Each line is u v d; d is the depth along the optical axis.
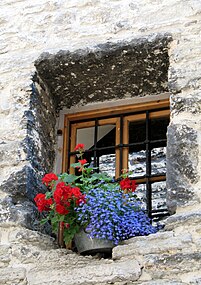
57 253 4.53
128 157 5.19
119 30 5.23
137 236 4.43
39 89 5.25
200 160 4.55
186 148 4.59
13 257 4.56
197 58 4.92
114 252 4.37
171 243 4.28
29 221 4.71
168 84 4.89
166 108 5.25
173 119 4.72
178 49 4.97
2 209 4.73
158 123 5.34
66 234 4.56
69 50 5.18
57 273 4.41
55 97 5.41
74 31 5.33
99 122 5.37
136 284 4.23
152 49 5.02
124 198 4.62
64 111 5.45
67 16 5.42
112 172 5.22
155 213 4.95
